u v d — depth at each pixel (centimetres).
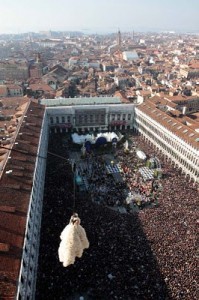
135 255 7062
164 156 13800
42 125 12719
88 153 13812
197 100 19100
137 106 16638
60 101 17462
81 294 6169
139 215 8706
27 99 17625
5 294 4878
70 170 11319
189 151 11688
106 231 7819
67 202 9062
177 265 6794
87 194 9988
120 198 10056
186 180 11488
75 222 2017
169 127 13312
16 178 7969
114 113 16825
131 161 13012
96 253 7056
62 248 1983
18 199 7225
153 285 6303
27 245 6397
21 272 5462
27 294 5809
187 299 5984
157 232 7888
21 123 11962
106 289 6219
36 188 8562
